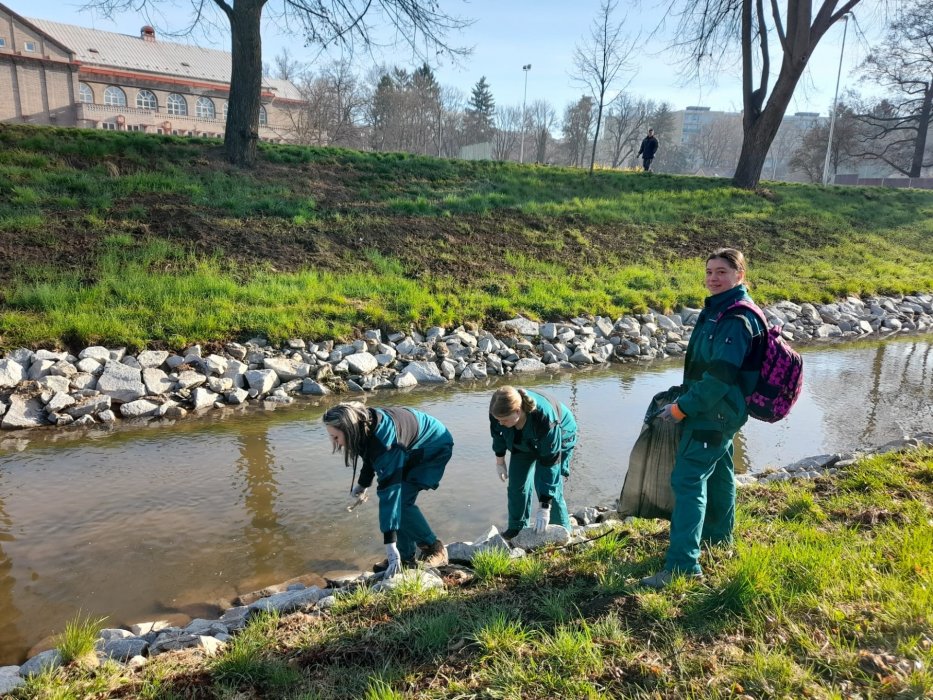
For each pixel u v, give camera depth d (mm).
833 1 20344
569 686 2650
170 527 4945
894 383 9867
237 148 15625
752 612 3102
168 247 11078
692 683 2617
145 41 57125
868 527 4207
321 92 52125
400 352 9922
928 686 2447
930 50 40125
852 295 15430
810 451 7008
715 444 3344
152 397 7832
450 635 3131
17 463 6133
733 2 21828
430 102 64500
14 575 4258
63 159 13555
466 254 13820
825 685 2551
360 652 3045
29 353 8016
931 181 51594
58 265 9953
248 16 15172
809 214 20766
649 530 4453
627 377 9961
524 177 19469
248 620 3617
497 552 4121
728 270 3338
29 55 49188
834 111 36812
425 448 4180
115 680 2957
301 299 10438
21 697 2816
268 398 8320
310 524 5055
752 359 3275
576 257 14891
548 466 4375
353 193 15633
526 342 10852
